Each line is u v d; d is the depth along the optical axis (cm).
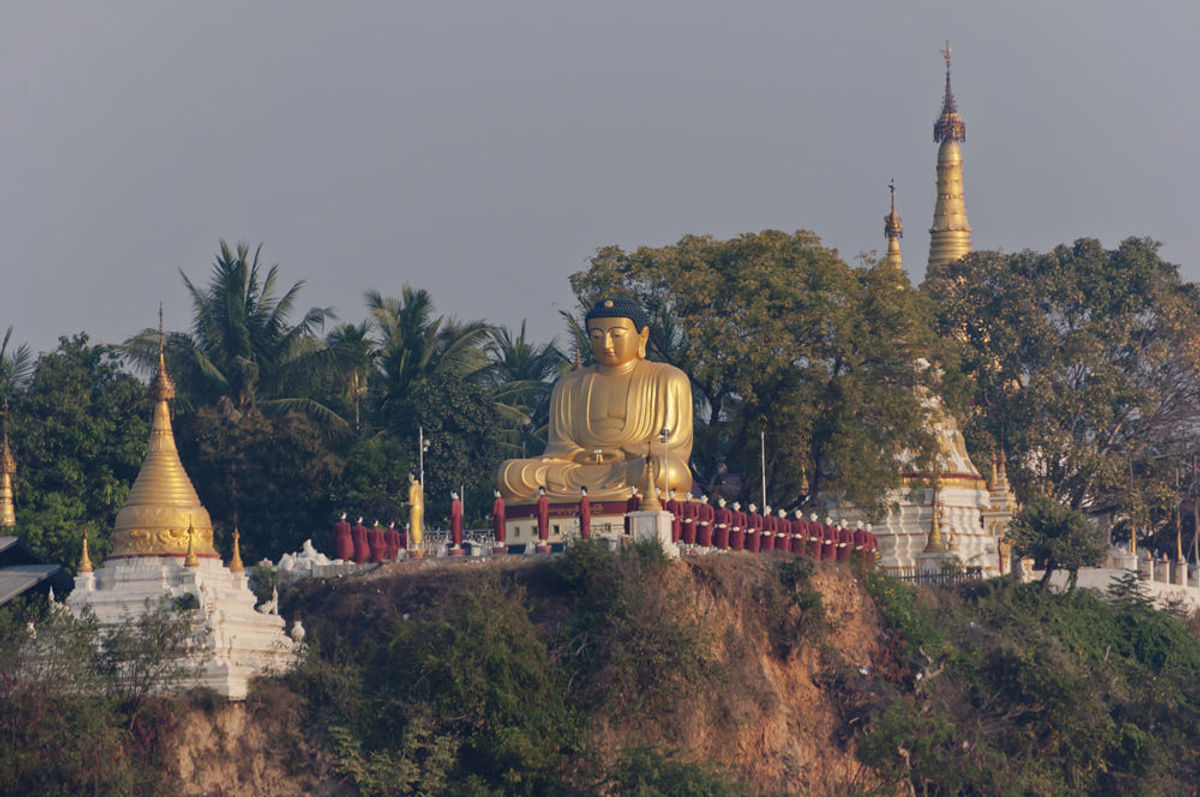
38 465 10600
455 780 7250
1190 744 9694
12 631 7144
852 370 10806
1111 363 14062
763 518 9181
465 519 11431
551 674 7600
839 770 8425
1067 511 10562
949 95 15638
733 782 7519
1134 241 14462
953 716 8800
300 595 8294
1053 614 10325
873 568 9694
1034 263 14475
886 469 10931
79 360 11156
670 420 9769
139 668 6988
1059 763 9125
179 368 11981
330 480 11256
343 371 12169
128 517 7750
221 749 7062
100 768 6594
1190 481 14412
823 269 10825
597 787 7281
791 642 8569
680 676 7744
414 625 7681
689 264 10850
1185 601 12131
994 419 13738
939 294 14225
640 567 8031
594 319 9906
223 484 11225
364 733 7275
